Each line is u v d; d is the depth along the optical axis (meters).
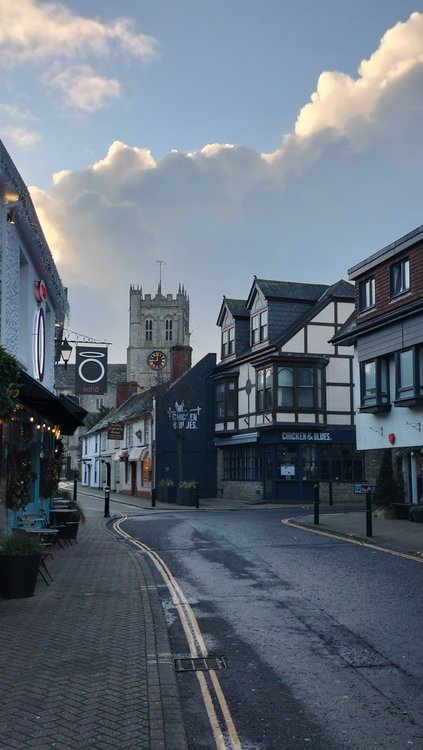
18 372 9.09
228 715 5.67
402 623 8.59
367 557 14.00
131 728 5.08
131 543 17.47
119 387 62.38
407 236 21.78
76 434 85.25
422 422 21.38
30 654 6.98
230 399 39.84
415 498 22.27
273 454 34.91
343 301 35.88
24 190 12.27
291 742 5.12
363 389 24.67
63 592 10.39
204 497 41.53
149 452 43.19
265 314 36.19
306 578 11.83
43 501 17.38
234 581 11.66
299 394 34.50
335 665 6.98
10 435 12.68
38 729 5.05
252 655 7.37
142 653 7.05
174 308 115.50
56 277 16.69
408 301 21.91
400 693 6.14
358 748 5.01
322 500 34.75
